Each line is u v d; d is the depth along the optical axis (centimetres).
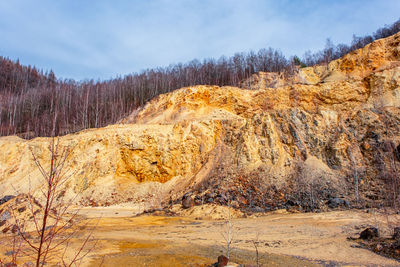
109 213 3334
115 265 1220
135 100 7800
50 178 415
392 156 3369
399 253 1422
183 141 4744
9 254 885
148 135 4725
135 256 1377
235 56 9275
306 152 4097
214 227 2350
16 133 6794
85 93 9131
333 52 9488
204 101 5694
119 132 4750
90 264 1198
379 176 3338
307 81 6316
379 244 1591
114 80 11338
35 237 1161
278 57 9025
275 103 5119
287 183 3666
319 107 4747
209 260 1364
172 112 5625
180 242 1781
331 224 2291
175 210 3312
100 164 4431
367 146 3838
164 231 2177
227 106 5500
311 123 4397
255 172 3959
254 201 3378
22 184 4056
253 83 6875
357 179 3381
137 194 4181
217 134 4838
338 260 1400
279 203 3272
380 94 4547
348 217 2475
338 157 3859
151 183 4425
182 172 4525
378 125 3991
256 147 4341
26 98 8756
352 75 5494
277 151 4188
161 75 9612
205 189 3762
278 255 1501
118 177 4509
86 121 6681
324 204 3086
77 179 4150
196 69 9431
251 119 4719
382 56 5500
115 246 1585
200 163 4559
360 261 1378
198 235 2028
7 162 4409
